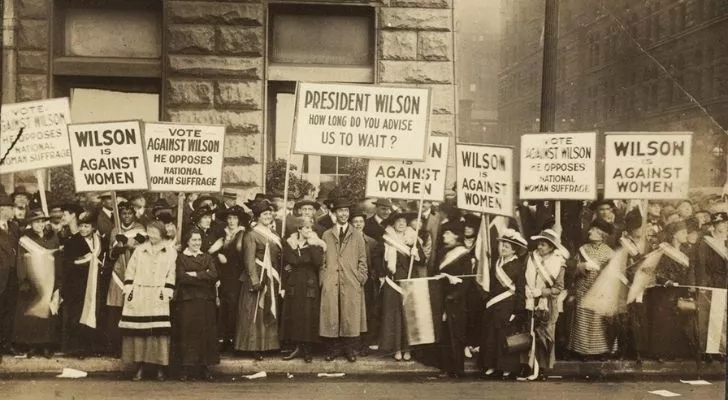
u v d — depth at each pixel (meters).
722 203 8.58
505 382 7.54
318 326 7.70
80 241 7.73
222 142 8.12
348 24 9.48
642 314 8.03
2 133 8.27
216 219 7.94
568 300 8.03
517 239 7.56
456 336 7.65
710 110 10.28
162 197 8.53
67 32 9.28
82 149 7.93
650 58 10.12
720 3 10.28
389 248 7.91
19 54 9.09
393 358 7.89
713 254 8.20
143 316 7.19
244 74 9.23
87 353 7.77
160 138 8.01
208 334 7.32
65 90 9.23
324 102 8.23
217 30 9.21
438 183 8.23
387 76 9.32
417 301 7.81
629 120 10.25
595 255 7.97
